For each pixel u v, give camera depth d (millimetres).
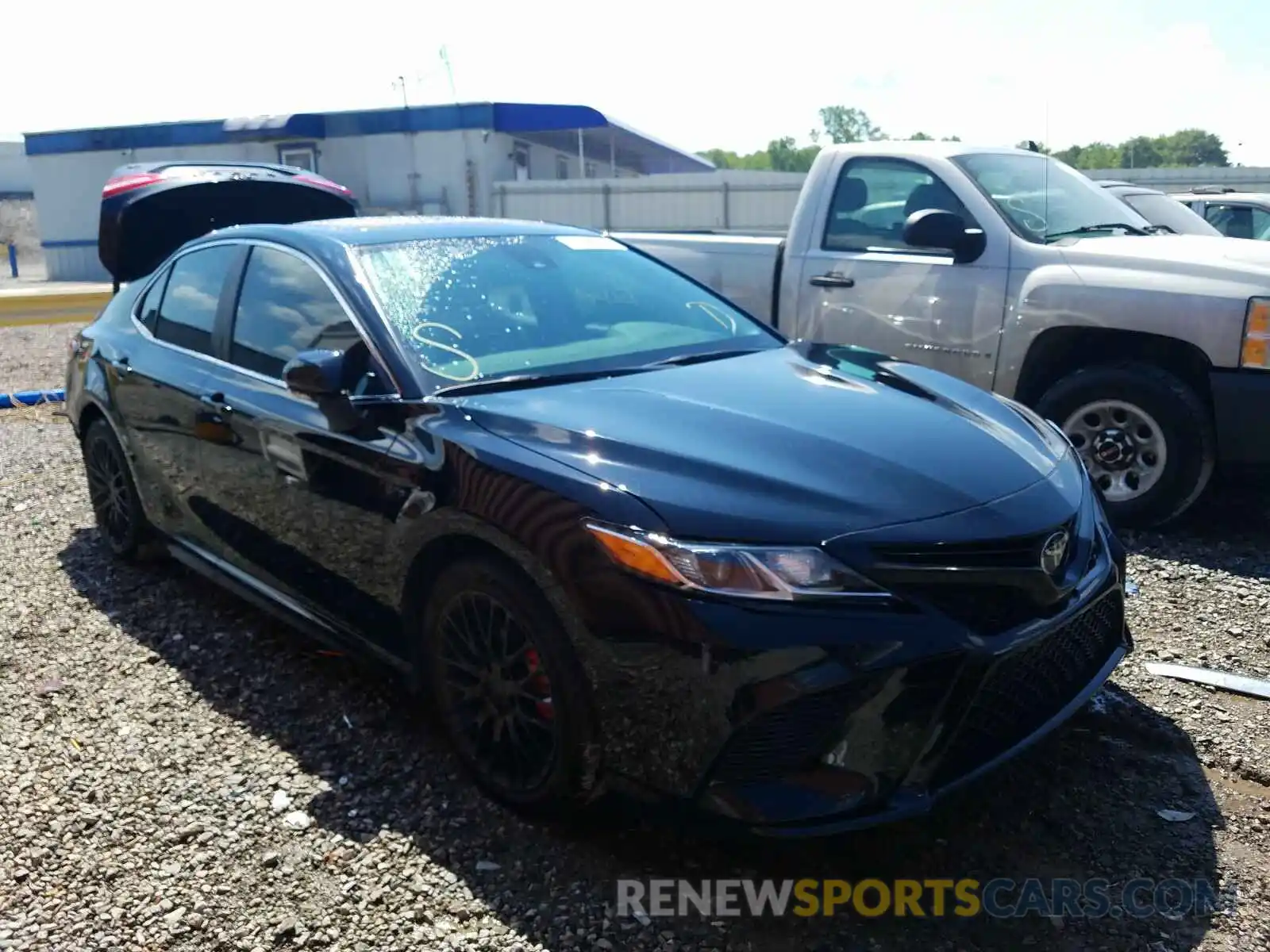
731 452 2896
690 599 2584
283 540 3854
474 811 3143
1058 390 5488
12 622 4539
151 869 2898
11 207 42438
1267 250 5273
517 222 4547
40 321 13211
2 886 2834
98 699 3857
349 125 24781
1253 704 3695
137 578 5020
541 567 2797
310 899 2775
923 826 3062
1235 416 5012
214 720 3701
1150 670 3941
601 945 2609
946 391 3641
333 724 3660
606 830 3049
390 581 3355
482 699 3137
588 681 2756
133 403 4668
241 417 3936
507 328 3758
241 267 4320
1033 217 5840
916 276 5910
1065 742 3482
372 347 3543
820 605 2564
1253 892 2762
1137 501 5352
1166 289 5133
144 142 25922
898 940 2621
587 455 2914
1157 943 2594
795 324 6418
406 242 4035
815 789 2578
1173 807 3131
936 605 2666
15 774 3365
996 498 2873
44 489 6594
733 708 2553
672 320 4141
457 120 23984
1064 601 2914
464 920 2695
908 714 2598
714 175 24500
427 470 3160
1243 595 4613
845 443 2994
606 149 30406
